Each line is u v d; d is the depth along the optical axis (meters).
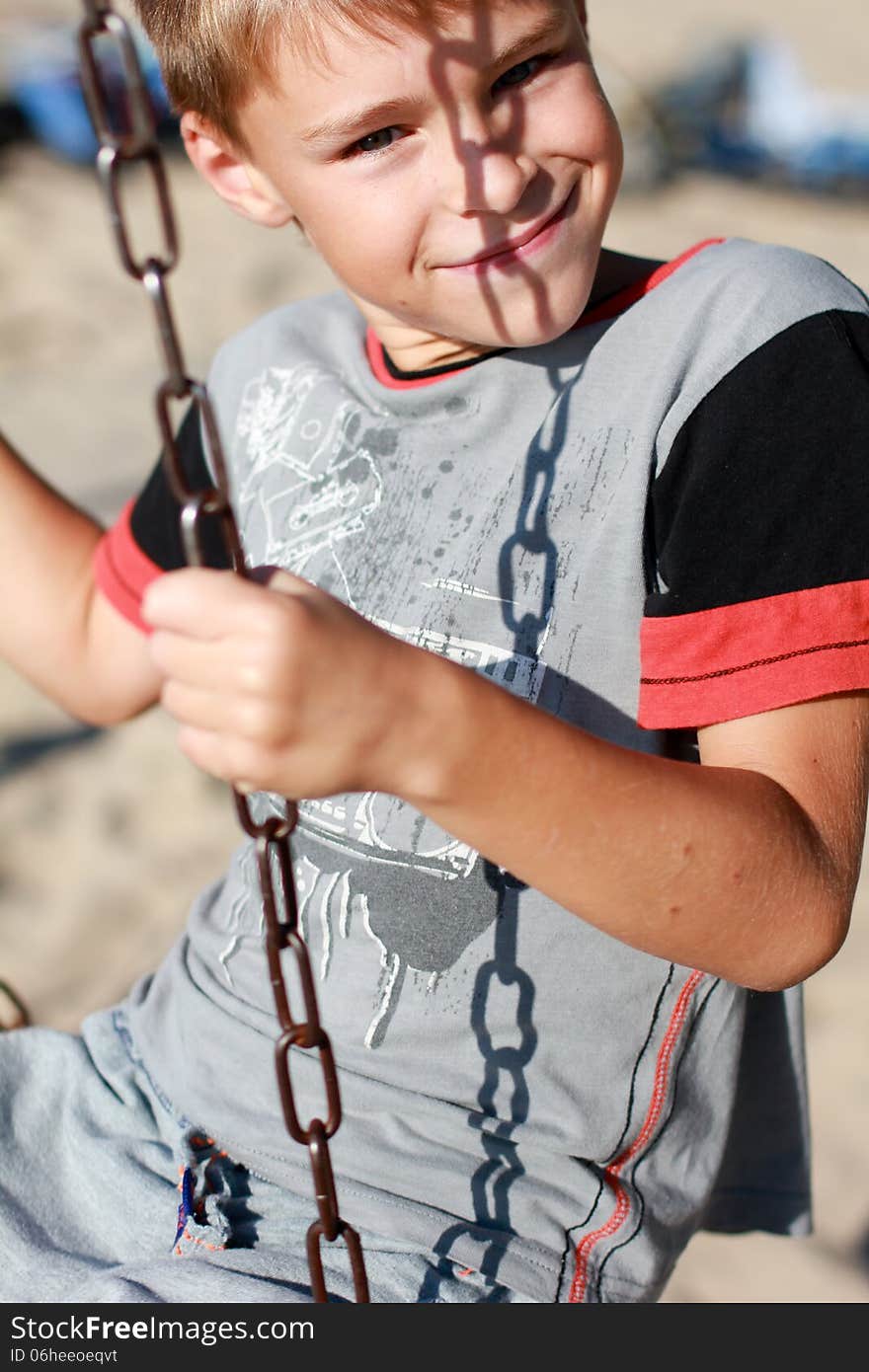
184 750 0.82
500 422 1.20
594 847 0.92
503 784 0.89
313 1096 1.19
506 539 1.17
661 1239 1.17
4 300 7.18
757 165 9.84
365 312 1.28
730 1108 1.24
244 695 0.79
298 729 0.80
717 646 1.05
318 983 1.21
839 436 1.06
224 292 7.32
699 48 12.06
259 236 8.02
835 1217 2.71
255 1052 1.23
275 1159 1.18
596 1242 1.14
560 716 1.13
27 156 8.96
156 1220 1.21
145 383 6.39
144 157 0.74
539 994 1.15
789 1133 1.37
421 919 1.17
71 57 9.41
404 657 0.84
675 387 1.12
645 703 1.07
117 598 1.47
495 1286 1.10
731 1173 1.38
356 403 1.31
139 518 1.48
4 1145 1.27
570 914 1.15
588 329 1.18
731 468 1.07
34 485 1.53
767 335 1.09
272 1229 1.15
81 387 6.37
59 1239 1.22
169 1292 1.06
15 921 3.48
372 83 1.03
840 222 9.28
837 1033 3.13
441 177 1.06
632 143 9.43
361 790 0.86
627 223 8.77
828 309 1.10
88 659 1.50
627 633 1.12
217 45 1.09
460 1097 1.16
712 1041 1.21
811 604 1.04
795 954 1.00
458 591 1.18
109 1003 3.20
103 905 3.53
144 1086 1.30
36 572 1.50
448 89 1.03
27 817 3.82
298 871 1.23
